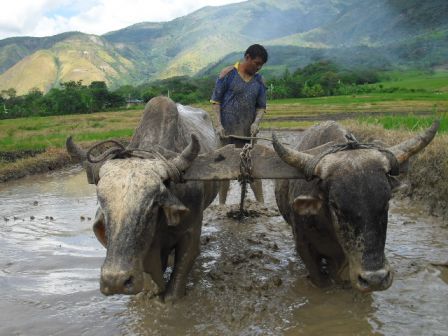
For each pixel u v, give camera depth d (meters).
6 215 7.91
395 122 13.63
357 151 3.85
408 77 107.94
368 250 3.53
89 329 4.13
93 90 63.97
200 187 4.60
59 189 10.20
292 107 39.94
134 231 3.42
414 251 5.67
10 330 4.12
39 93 80.94
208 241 6.36
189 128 5.27
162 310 4.43
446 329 3.96
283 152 4.03
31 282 5.12
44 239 6.54
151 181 3.59
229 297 4.70
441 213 6.95
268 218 7.33
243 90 6.55
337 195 3.65
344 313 4.32
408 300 4.48
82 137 18.92
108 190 3.51
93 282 5.11
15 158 14.04
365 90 69.69
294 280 5.08
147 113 4.71
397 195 8.10
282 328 4.11
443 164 7.32
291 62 196.00
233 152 4.26
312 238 4.54
